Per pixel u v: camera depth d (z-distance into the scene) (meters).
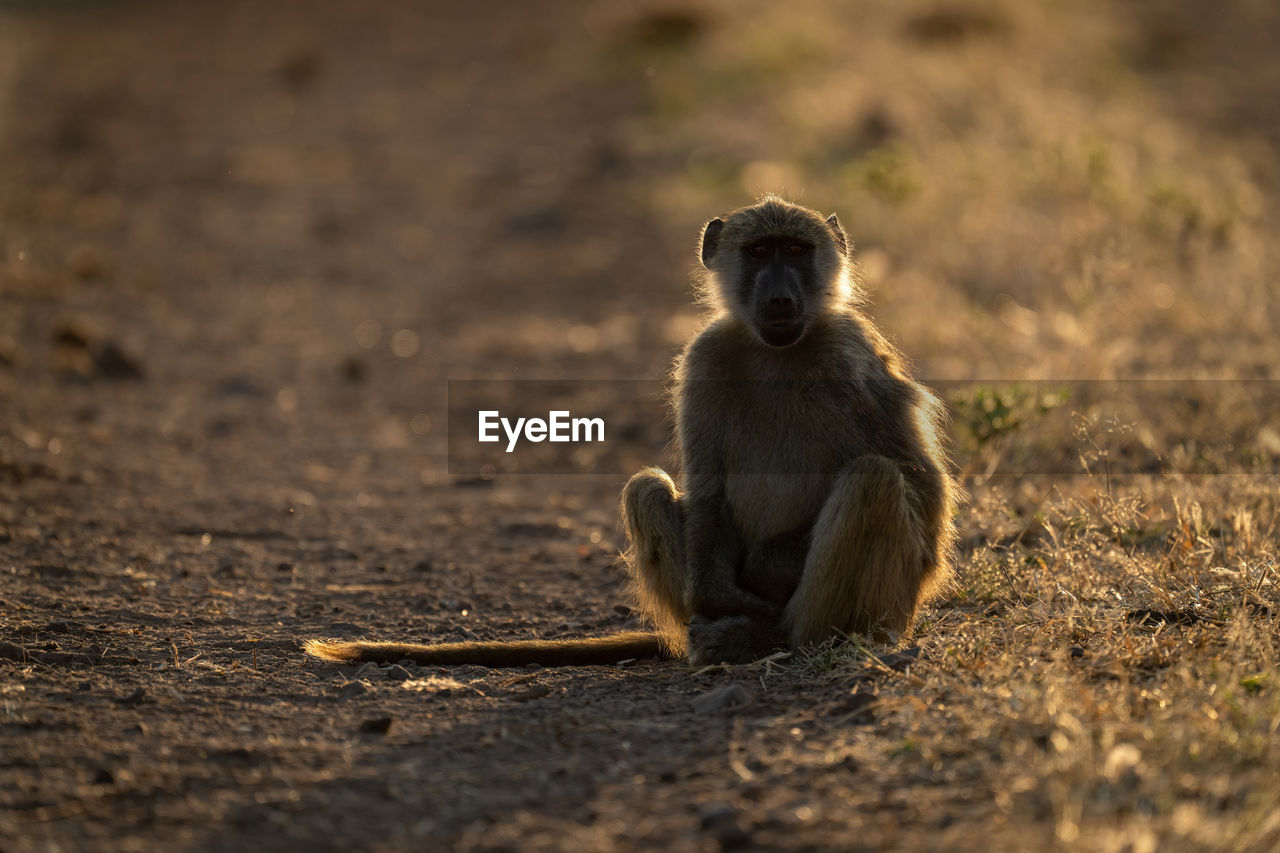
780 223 6.98
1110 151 17.14
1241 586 6.64
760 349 6.94
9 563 8.52
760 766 4.96
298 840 4.45
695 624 6.64
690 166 24.95
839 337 6.85
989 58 26.61
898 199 17.30
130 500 10.52
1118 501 7.98
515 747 5.30
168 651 6.82
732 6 37.59
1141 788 4.46
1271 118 23.80
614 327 17.62
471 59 40.47
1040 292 13.97
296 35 46.81
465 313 19.19
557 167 27.62
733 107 28.39
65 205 25.55
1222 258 14.09
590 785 4.88
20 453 11.68
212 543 9.45
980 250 15.73
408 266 22.14
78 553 8.92
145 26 50.66
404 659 6.70
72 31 50.19
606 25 39.12
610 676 6.56
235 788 4.88
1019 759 4.77
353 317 19.16
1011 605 6.99
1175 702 5.16
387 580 8.69
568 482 11.77
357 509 10.70
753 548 6.86
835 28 33.06
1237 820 4.20
